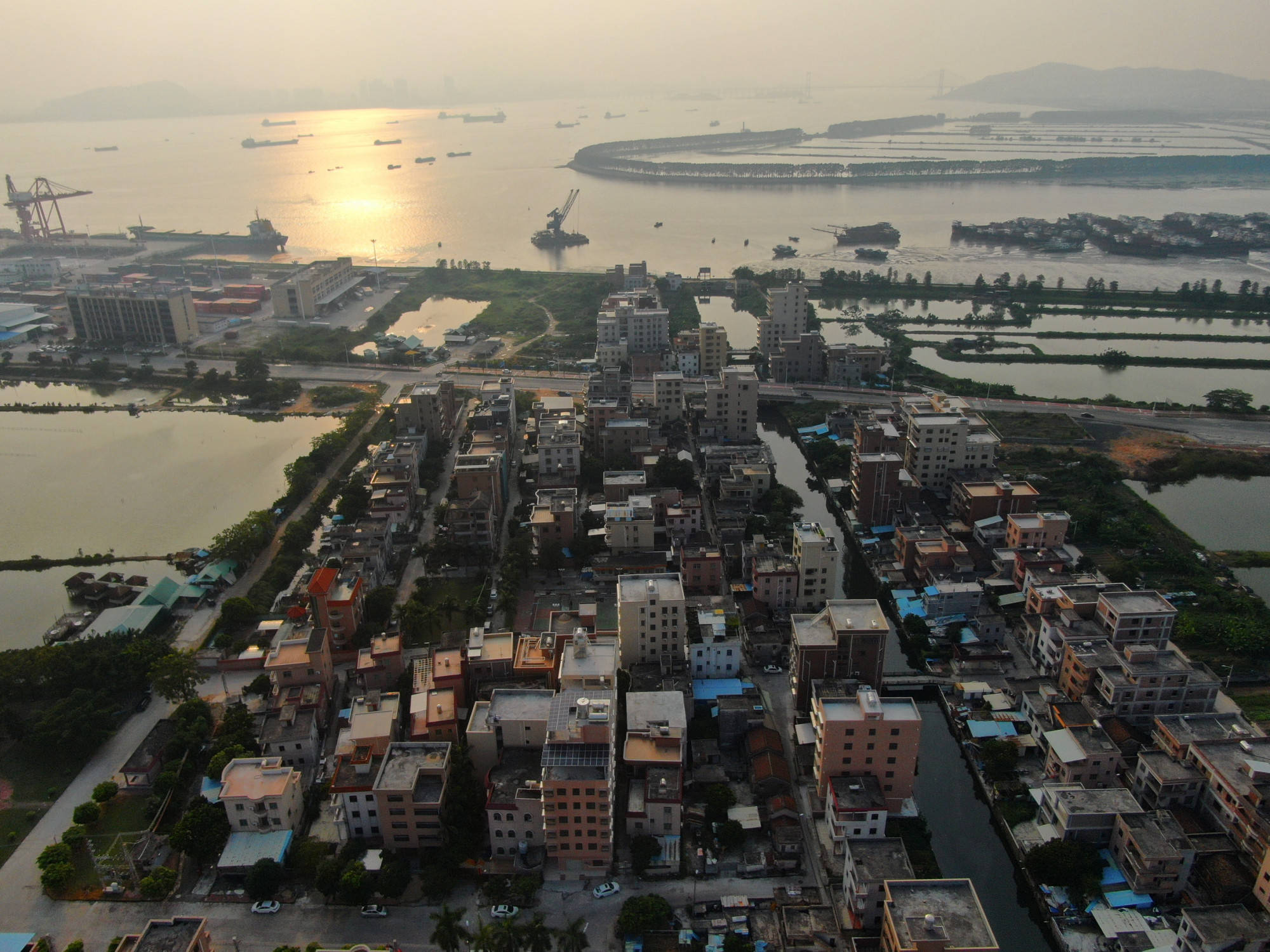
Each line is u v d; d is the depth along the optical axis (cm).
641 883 17562
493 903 17012
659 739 18875
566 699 18412
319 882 16900
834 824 17975
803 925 16338
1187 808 18488
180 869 17962
